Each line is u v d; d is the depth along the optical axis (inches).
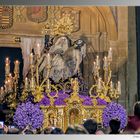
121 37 408.8
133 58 401.4
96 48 403.2
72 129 81.3
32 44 397.4
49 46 386.9
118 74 398.3
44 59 365.4
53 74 364.5
